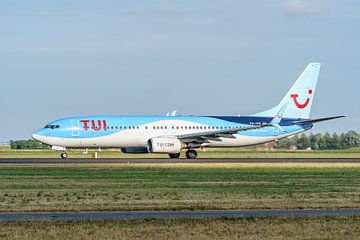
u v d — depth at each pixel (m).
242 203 76.06
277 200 79.56
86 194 87.00
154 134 182.62
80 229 56.59
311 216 64.81
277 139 194.00
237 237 54.00
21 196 84.44
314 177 117.94
